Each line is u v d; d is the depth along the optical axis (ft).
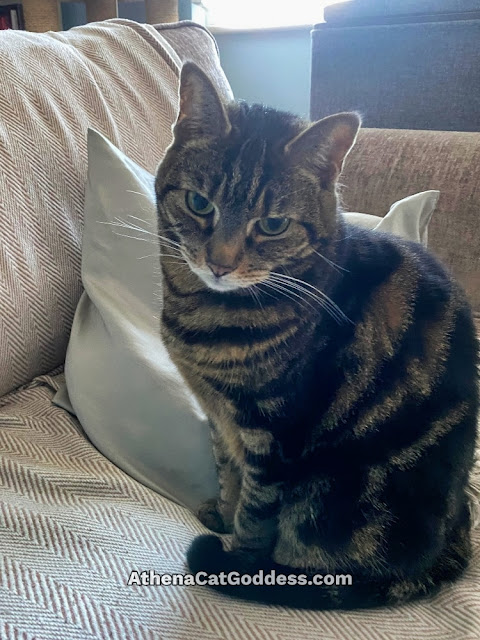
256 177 0.94
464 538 1.02
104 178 1.25
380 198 1.83
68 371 1.17
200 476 1.12
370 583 0.92
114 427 1.11
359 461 0.97
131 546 0.87
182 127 0.98
